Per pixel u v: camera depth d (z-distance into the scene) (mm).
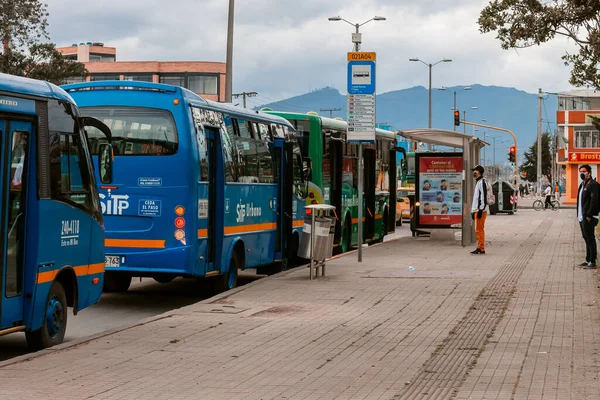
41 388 9305
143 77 118250
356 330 13203
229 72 32750
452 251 27906
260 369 10414
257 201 20734
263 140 21344
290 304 16031
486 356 11133
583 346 11766
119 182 17094
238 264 19781
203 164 17547
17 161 11344
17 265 11383
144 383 9617
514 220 52094
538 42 19016
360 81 23891
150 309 17359
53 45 56000
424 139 31109
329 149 26594
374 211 30688
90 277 13336
